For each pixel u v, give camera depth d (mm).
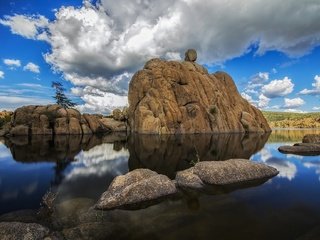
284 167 22484
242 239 8922
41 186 16766
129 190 13156
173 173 20344
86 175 20078
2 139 49750
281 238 8992
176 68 77438
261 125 89250
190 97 73625
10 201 13648
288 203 12711
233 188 15266
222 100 80438
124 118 86188
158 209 11875
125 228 9844
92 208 12148
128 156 29453
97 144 42281
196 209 11859
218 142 45062
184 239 8938
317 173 19750
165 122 67188
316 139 40812
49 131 63531
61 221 10609
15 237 8586
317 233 9359
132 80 75250
